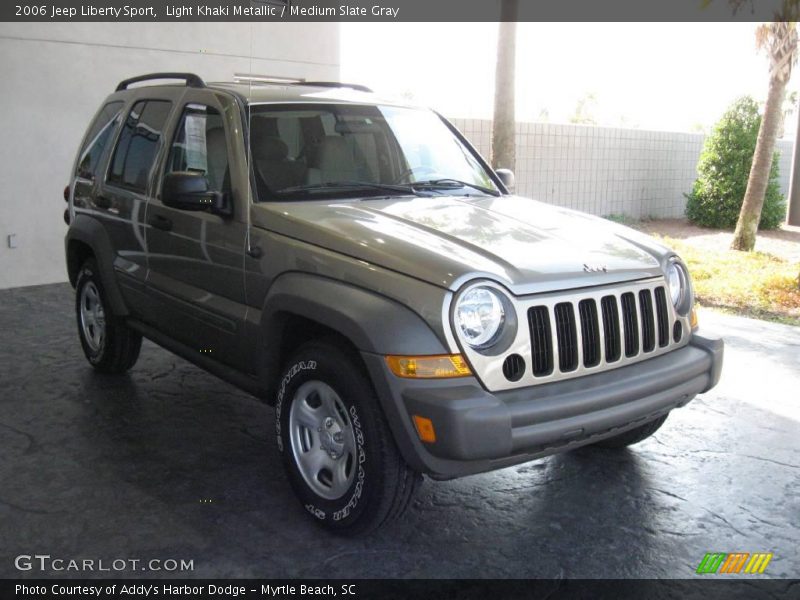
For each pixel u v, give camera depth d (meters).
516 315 3.17
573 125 14.38
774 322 7.78
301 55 10.84
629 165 15.80
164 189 3.92
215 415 4.96
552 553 3.43
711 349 3.86
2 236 8.57
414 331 3.08
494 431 2.97
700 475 4.23
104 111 5.70
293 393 3.62
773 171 15.17
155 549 3.38
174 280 4.51
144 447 4.45
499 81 10.31
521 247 3.50
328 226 3.57
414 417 3.04
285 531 3.57
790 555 3.44
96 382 5.52
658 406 3.48
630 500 3.93
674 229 14.82
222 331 4.12
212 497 3.87
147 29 9.27
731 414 5.16
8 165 8.49
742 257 11.20
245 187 3.94
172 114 4.72
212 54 9.89
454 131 5.17
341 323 3.25
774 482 4.16
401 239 3.38
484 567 3.31
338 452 3.46
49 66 8.61
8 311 7.57
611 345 3.48
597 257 3.58
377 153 4.49
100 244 5.18
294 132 4.27
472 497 3.95
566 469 4.29
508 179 5.20
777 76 11.41
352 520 3.37
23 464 4.19
